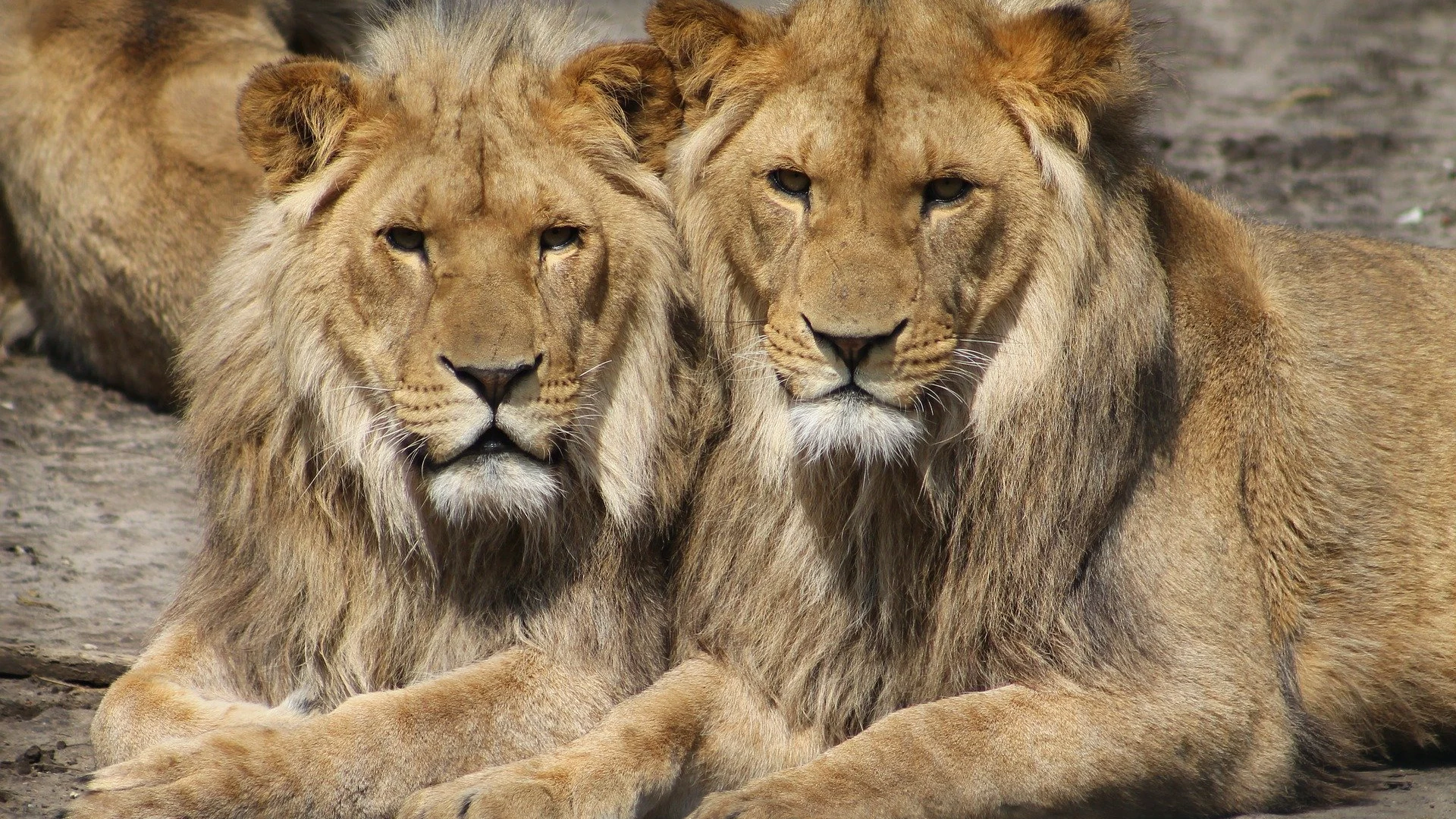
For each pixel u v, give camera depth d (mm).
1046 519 7562
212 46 14391
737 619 7980
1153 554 7777
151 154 13867
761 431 7789
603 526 8031
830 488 7805
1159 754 7395
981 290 7508
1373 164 20469
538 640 7922
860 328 7141
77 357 15039
